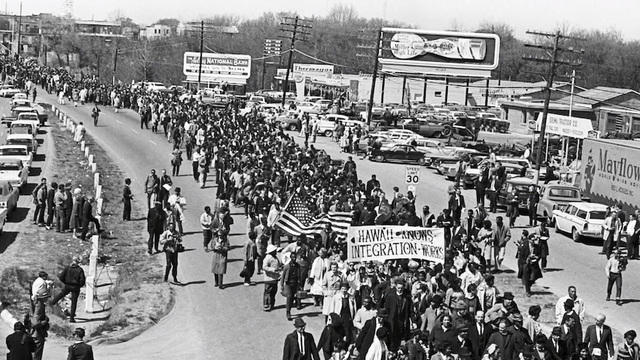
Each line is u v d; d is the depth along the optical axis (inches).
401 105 4210.1
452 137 3048.7
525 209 1712.6
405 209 1272.1
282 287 964.0
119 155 2383.1
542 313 1045.8
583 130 2390.5
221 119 2546.8
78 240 1379.2
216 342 893.2
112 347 879.7
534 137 2842.0
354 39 7460.6
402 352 668.1
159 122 2965.1
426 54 4013.3
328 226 1095.0
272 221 1251.8
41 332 783.7
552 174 2169.0
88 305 1029.8
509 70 6579.7
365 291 839.1
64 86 3890.3
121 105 3617.1
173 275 1121.4
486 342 709.9
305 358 703.1
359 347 698.8
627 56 6230.3
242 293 1082.1
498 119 3651.6
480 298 858.8
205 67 5113.2
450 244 1148.5
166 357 847.7
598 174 1747.0
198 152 1961.1
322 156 1879.9
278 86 6220.5
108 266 1249.4
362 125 3043.8
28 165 1939.0
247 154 1795.0
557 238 1515.7
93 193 1790.1
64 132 2760.8
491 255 1240.2
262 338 906.1
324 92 5398.6
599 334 780.0
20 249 1286.9
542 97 3976.4
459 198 1446.9
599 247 1455.5
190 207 1688.0
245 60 5113.2
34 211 1573.6
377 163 2411.4
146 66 7096.5
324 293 880.9
